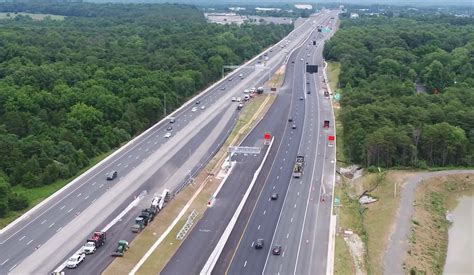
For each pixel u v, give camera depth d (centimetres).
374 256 15762
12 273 13575
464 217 19825
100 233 15025
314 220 17025
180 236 15650
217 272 13775
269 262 14375
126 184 19275
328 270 14100
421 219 18625
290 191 19225
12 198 16912
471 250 17312
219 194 18825
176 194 18562
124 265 14038
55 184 18988
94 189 18762
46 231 15775
